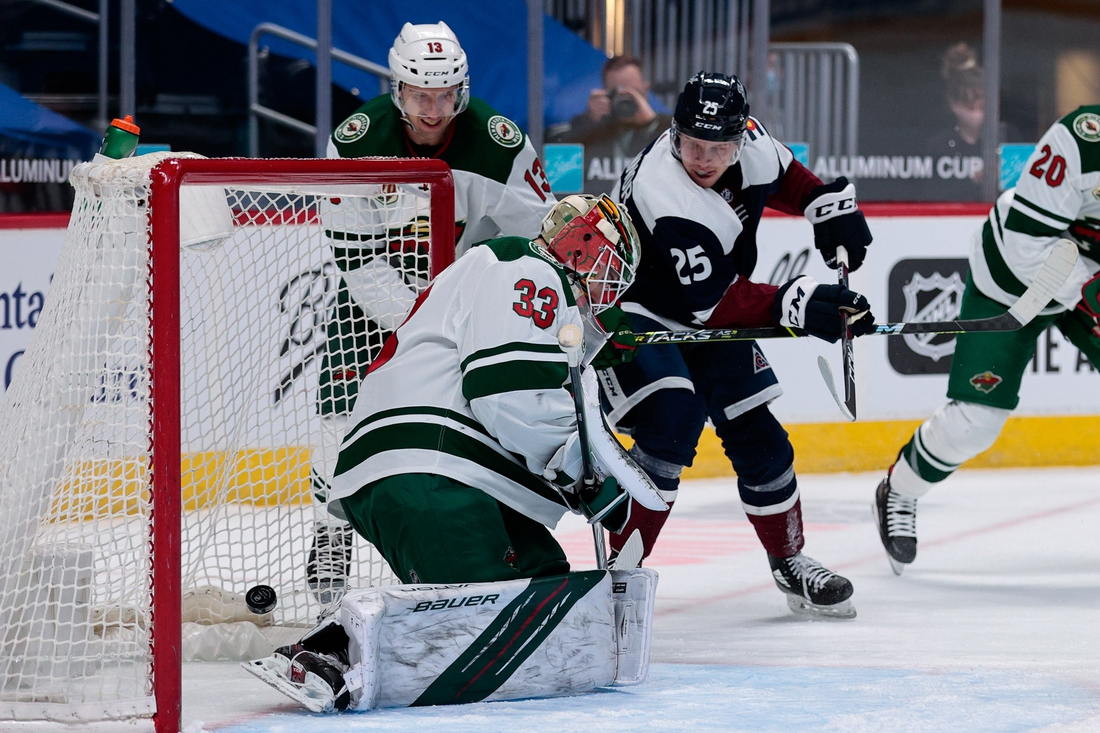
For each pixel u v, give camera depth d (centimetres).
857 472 2100
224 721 717
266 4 2117
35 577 834
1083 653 960
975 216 2130
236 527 1030
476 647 749
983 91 2297
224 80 2122
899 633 1065
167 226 738
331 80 2155
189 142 2123
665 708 739
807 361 2070
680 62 2230
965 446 1336
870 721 710
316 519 1025
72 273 823
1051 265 1027
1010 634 1054
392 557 798
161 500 719
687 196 1011
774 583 1331
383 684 733
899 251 2103
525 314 764
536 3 2184
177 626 714
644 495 785
